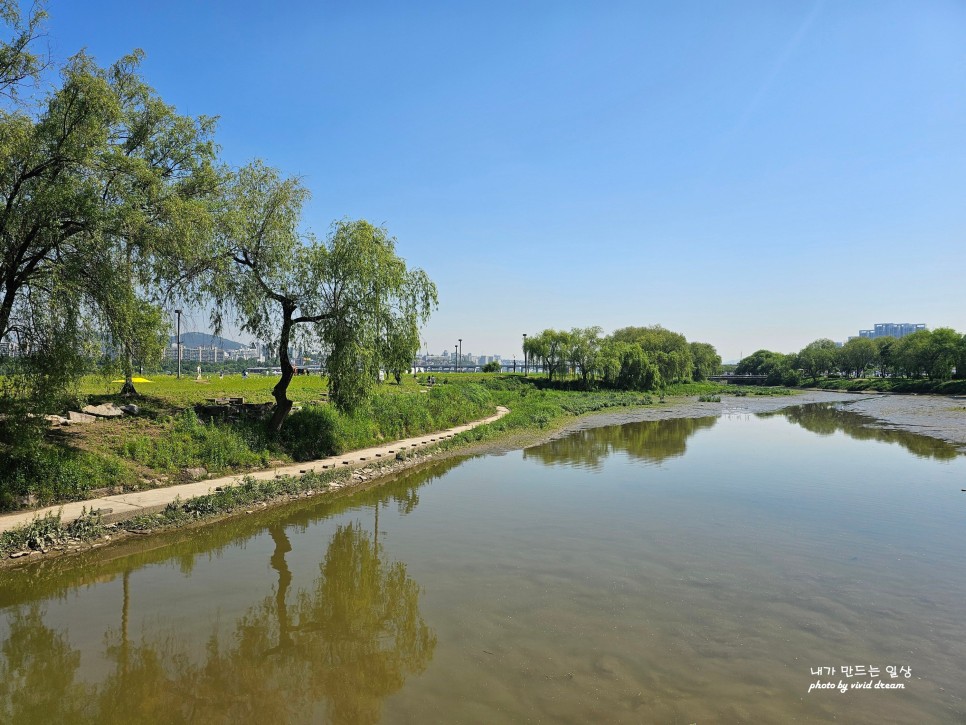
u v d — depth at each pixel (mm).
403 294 23500
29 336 15039
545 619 9070
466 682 7234
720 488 18875
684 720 6348
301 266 21516
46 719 6605
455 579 10883
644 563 11633
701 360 122938
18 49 13969
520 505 16703
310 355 22578
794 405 68562
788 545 12766
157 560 12211
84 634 8820
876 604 9594
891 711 6562
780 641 8281
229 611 9711
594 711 6535
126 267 15805
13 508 13500
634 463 24250
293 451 22312
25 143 13641
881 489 18625
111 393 22875
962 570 11195
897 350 106688
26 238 13945
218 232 19047
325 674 7637
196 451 18812
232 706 6879
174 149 21453
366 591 10391
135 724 6516
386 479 21172
